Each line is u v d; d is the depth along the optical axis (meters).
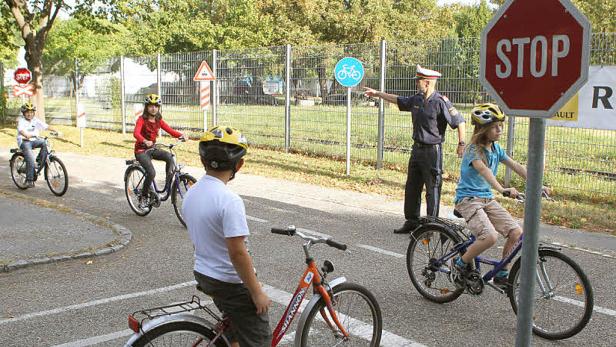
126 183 9.22
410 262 5.71
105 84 22.47
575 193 10.38
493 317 5.20
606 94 9.65
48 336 4.70
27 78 20.64
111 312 5.20
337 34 41.19
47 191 11.09
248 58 16.64
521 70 2.77
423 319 5.13
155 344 3.07
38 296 5.59
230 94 17.36
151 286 5.89
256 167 13.72
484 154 5.15
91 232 7.69
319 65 14.62
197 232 3.14
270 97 16.09
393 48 12.72
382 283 6.06
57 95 25.03
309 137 15.17
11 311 5.22
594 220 8.76
